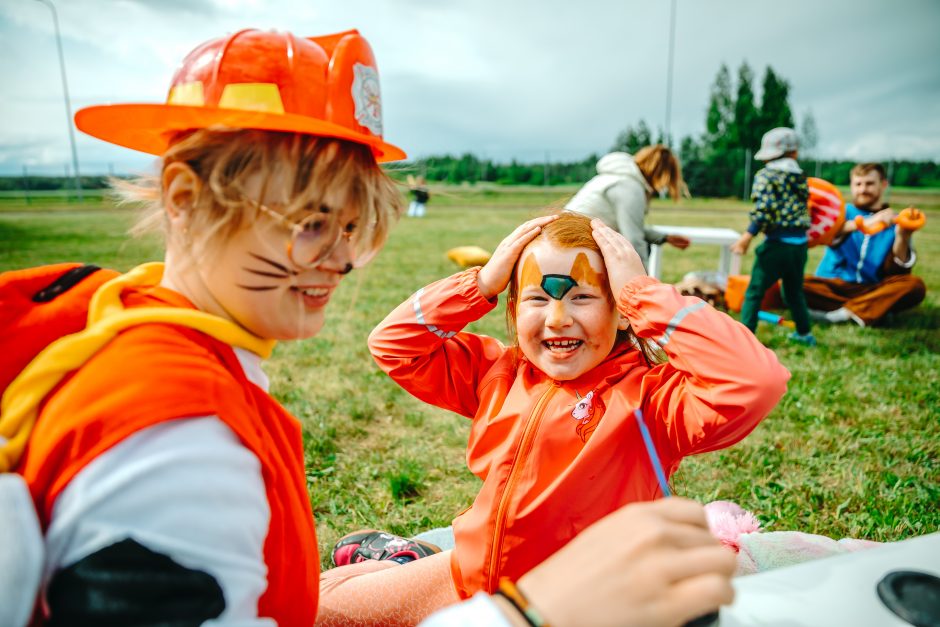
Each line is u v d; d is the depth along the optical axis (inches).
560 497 58.9
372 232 43.6
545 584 27.9
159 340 34.4
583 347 61.7
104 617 26.6
